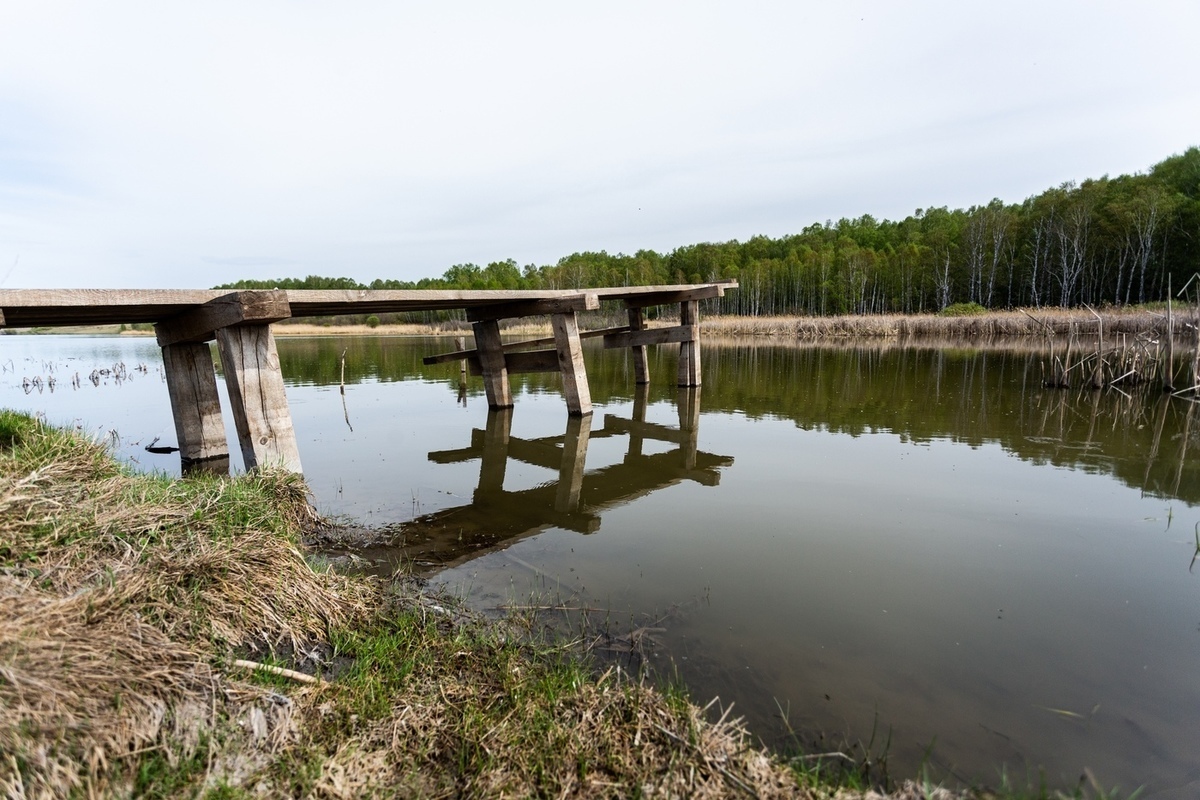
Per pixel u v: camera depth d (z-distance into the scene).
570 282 65.94
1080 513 4.95
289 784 1.97
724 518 4.95
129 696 2.06
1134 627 3.22
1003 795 2.09
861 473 6.21
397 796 2.01
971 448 7.17
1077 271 41.94
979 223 49.16
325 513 5.09
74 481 3.53
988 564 4.02
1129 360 13.64
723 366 17.56
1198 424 8.33
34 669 1.94
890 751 2.31
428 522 4.91
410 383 14.59
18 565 2.55
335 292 6.09
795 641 3.09
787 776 2.13
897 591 3.63
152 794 1.84
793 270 61.38
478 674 2.73
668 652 2.98
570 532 4.68
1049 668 2.86
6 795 1.62
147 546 2.95
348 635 3.00
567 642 3.05
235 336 5.09
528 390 12.95
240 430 5.23
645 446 7.64
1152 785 2.16
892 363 17.48
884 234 76.06
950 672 2.83
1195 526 4.66
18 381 14.84
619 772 2.13
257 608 2.88
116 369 17.00
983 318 29.58
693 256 76.69
